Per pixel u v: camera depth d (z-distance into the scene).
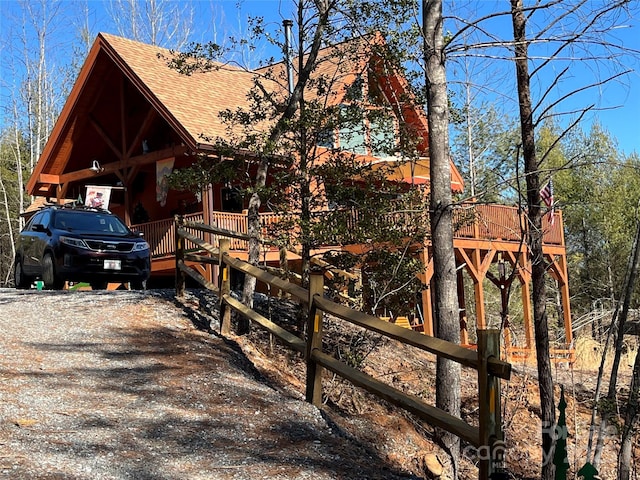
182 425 5.66
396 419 8.20
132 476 4.49
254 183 10.80
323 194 10.19
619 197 30.27
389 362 10.91
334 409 8.01
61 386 6.28
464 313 23.59
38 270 13.11
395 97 10.05
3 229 42.91
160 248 19.17
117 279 12.66
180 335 8.54
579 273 31.12
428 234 10.04
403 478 5.48
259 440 5.61
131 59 19.95
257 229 9.84
